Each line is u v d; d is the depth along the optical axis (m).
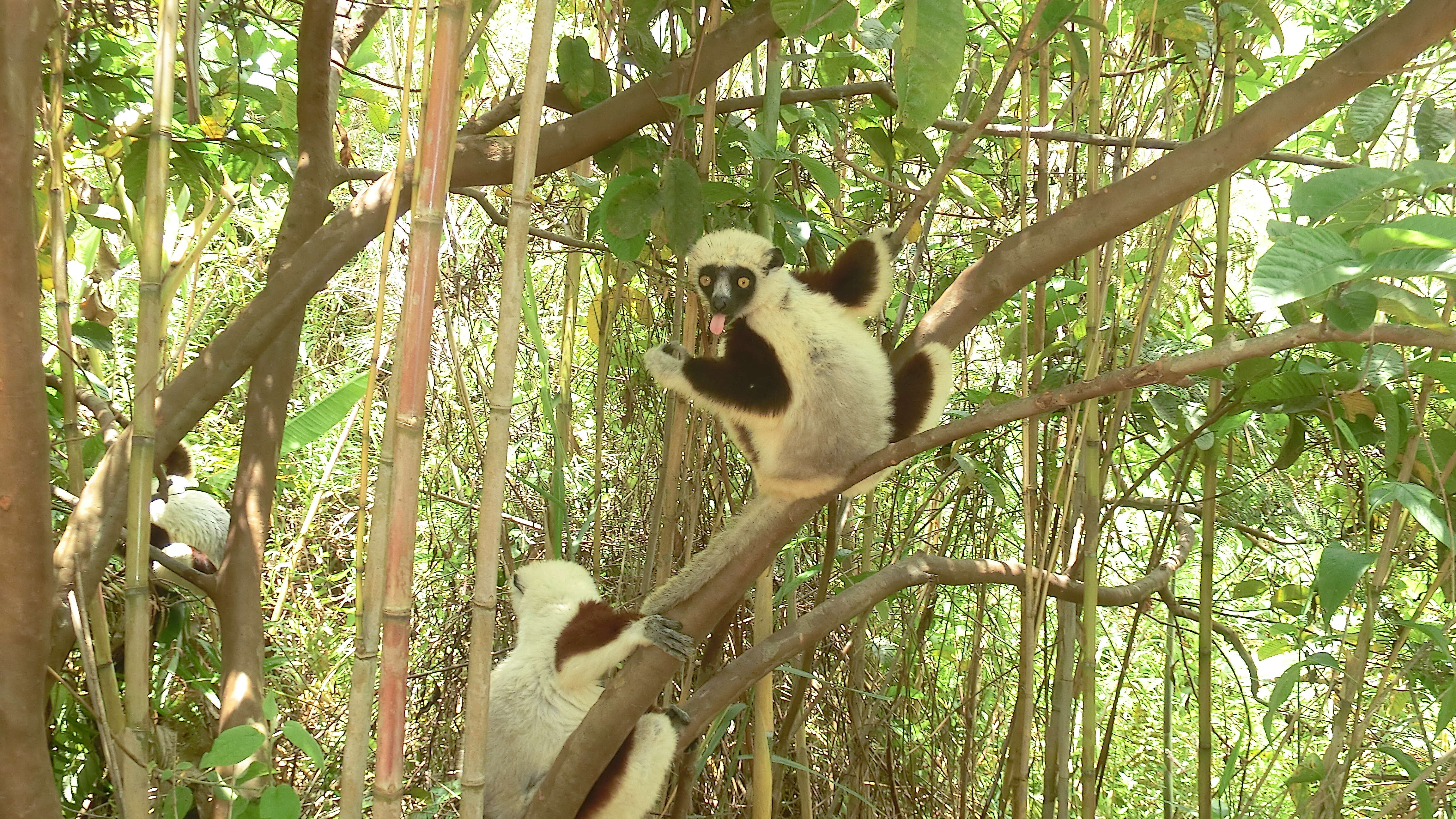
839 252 4.02
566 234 4.84
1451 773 2.96
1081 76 3.45
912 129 3.28
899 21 3.87
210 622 4.82
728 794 4.42
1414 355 3.39
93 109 4.00
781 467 2.90
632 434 5.10
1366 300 2.12
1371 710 3.01
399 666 2.18
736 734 4.60
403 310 2.16
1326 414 3.29
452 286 5.36
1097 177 3.02
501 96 5.52
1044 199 3.26
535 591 3.70
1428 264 1.91
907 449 2.63
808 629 2.97
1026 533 3.09
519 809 3.44
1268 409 3.31
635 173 3.23
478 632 2.33
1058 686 3.62
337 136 5.68
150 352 2.20
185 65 2.52
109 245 4.25
